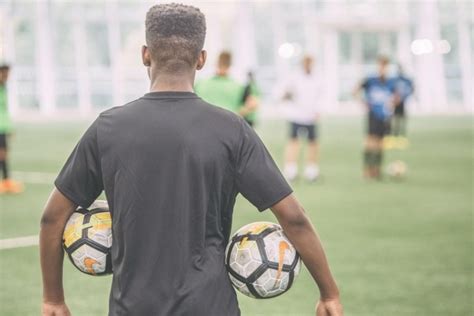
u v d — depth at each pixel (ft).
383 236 30.04
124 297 9.00
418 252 27.02
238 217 34.86
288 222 9.37
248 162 9.19
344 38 150.51
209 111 9.23
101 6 145.48
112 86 147.13
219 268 9.14
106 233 9.81
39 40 142.10
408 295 21.33
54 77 144.25
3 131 42.73
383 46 151.23
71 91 145.59
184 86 9.35
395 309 19.97
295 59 150.00
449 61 155.12
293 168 49.16
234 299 9.29
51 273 9.90
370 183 47.78
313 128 48.67
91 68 146.30
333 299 9.76
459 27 153.89
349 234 30.50
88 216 9.89
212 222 9.19
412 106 153.28
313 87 48.42
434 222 33.30
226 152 9.12
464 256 26.35
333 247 27.94
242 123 9.32
